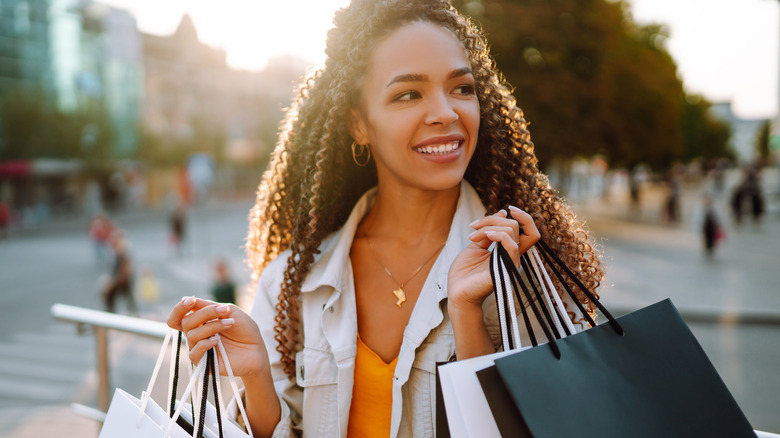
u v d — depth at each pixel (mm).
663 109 26375
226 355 1115
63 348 8461
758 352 5438
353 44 1202
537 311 911
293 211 1447
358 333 1236
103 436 1060
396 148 1133
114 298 10711
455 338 1069
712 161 85875
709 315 6340
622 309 7012
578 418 831
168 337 1129
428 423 1138
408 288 1233
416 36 1122
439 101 1104
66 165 38031
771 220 25188
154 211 41188
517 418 840
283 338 1328
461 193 1256
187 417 1106
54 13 39750
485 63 1260
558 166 23234
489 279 1019
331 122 1248
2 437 3697
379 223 1325
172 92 54750
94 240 18875
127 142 45906
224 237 24703
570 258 1207
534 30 16500
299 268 1309
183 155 48250
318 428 1232
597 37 17609
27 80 38375
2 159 34969
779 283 10133
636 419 855
